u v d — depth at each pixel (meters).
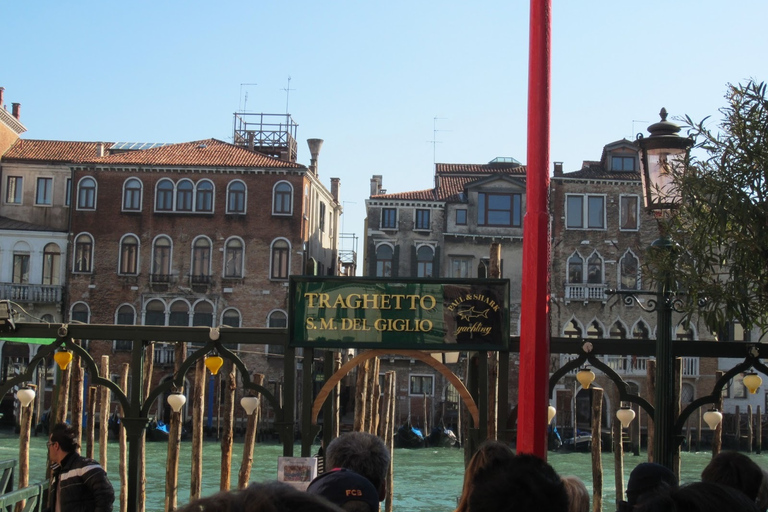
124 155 50.38
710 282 9.06
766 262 8.48
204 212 48.88
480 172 53.12
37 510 9.93
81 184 49.28
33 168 50.66
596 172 50.31
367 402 19.44
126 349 47.53
